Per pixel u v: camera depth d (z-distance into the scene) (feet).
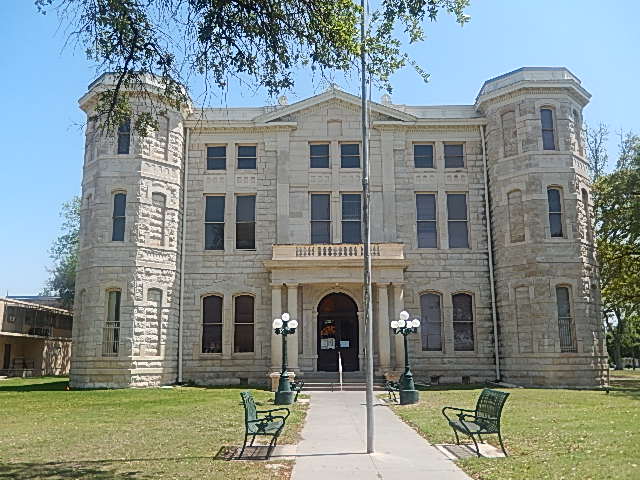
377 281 92.48
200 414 55.31
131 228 90.58
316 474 29.76
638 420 47.11
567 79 95.14
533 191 92.53
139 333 88.89
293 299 92.27
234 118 104.06
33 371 144.15
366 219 39.78
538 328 89.04
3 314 132.26
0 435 43.45
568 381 86.94
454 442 38.83
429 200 102.32
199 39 37.52
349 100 103.35
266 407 61.87
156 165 94.58
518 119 95.76
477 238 99.96
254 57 38.81
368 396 36.50
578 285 90.02
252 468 31.17
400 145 102.94
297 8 38.11
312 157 103.30
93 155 94.68
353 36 39.01
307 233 99.96
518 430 42.93
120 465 31.99
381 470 30.63
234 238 99.86
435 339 97.55
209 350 96.78
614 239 107.24
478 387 87.25
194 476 29.12
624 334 197.57
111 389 84.43
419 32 38.17
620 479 26.25
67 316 165.99
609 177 106.63
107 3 36.04
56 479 28.48
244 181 101.71
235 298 98.68
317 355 96.27
